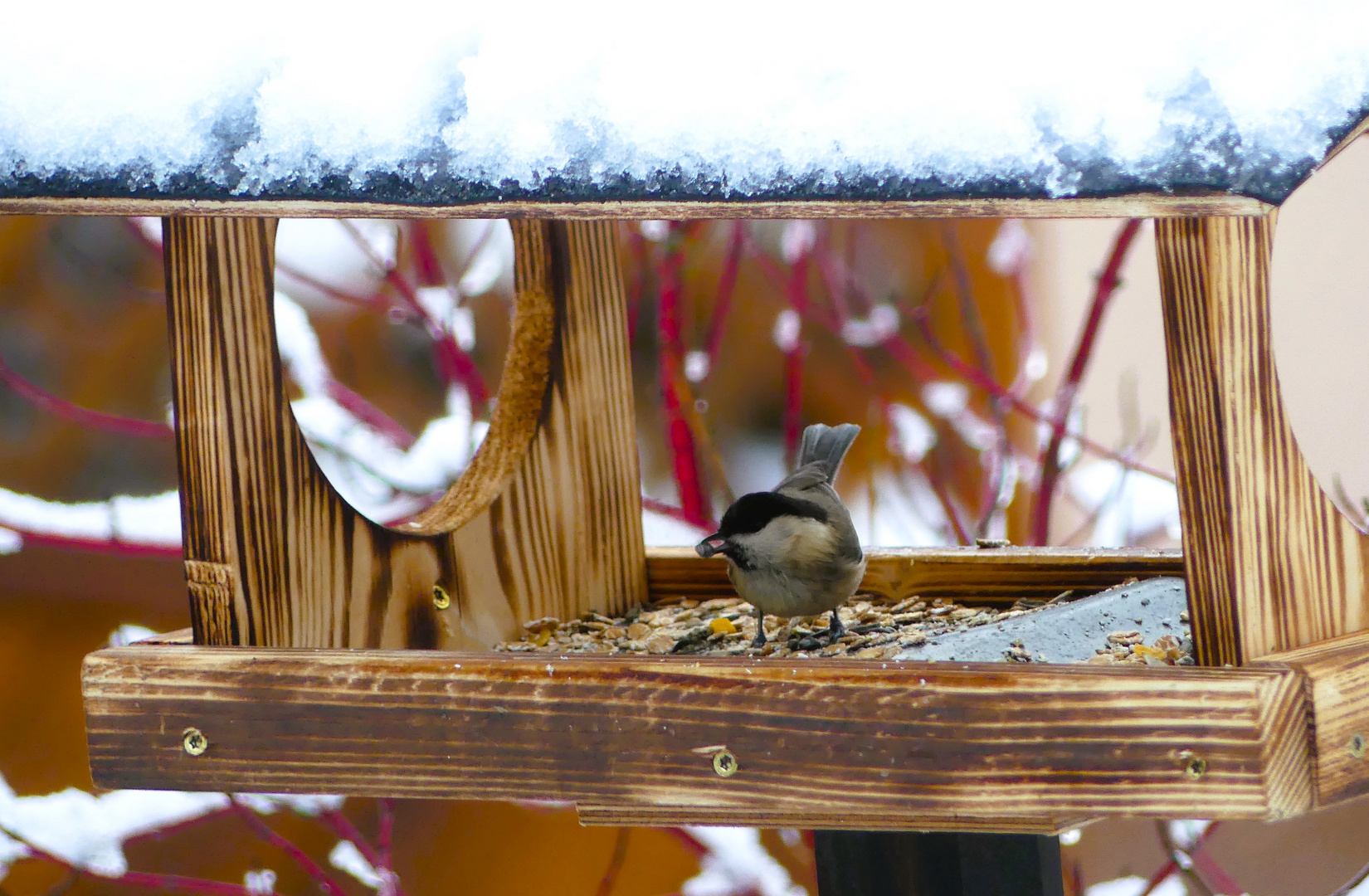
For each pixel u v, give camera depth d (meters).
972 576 2.87
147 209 2.58
